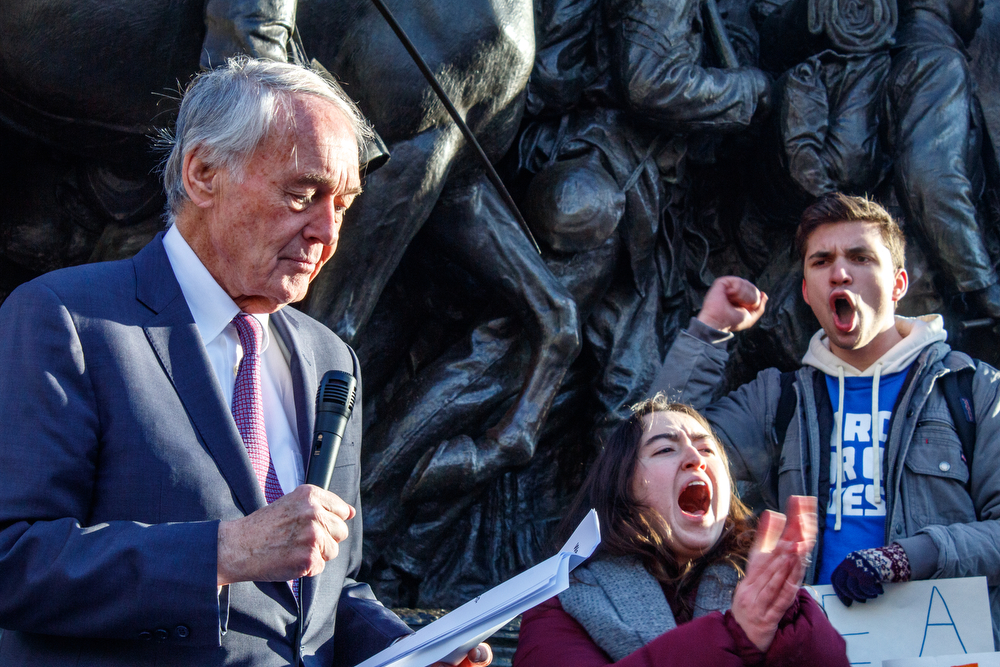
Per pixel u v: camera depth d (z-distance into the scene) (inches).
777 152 193.0
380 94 143.9
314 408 73.7
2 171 154.4
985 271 184.1
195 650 61.9
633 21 183.0
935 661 84.8
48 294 64.2
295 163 66.7
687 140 193.8
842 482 101.4
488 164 149.0
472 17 145.2
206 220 69.4
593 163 184.7
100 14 130.9
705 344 105.3
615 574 79.7
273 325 76.5
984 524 92.7
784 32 204.2
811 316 193.2
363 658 72.8
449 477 162.2
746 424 107.7
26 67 133.1
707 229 207.3
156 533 58.9
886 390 103.0
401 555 164.7
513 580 60.8
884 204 195.9
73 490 61.1
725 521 84.3
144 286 68.0
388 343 179.3
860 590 88.9
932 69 189.8
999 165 199.6
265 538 58.1
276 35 129.4
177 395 65.1
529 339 169.5
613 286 190.4
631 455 84.0
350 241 144.7
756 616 62.9
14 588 57.9
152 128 139.9
